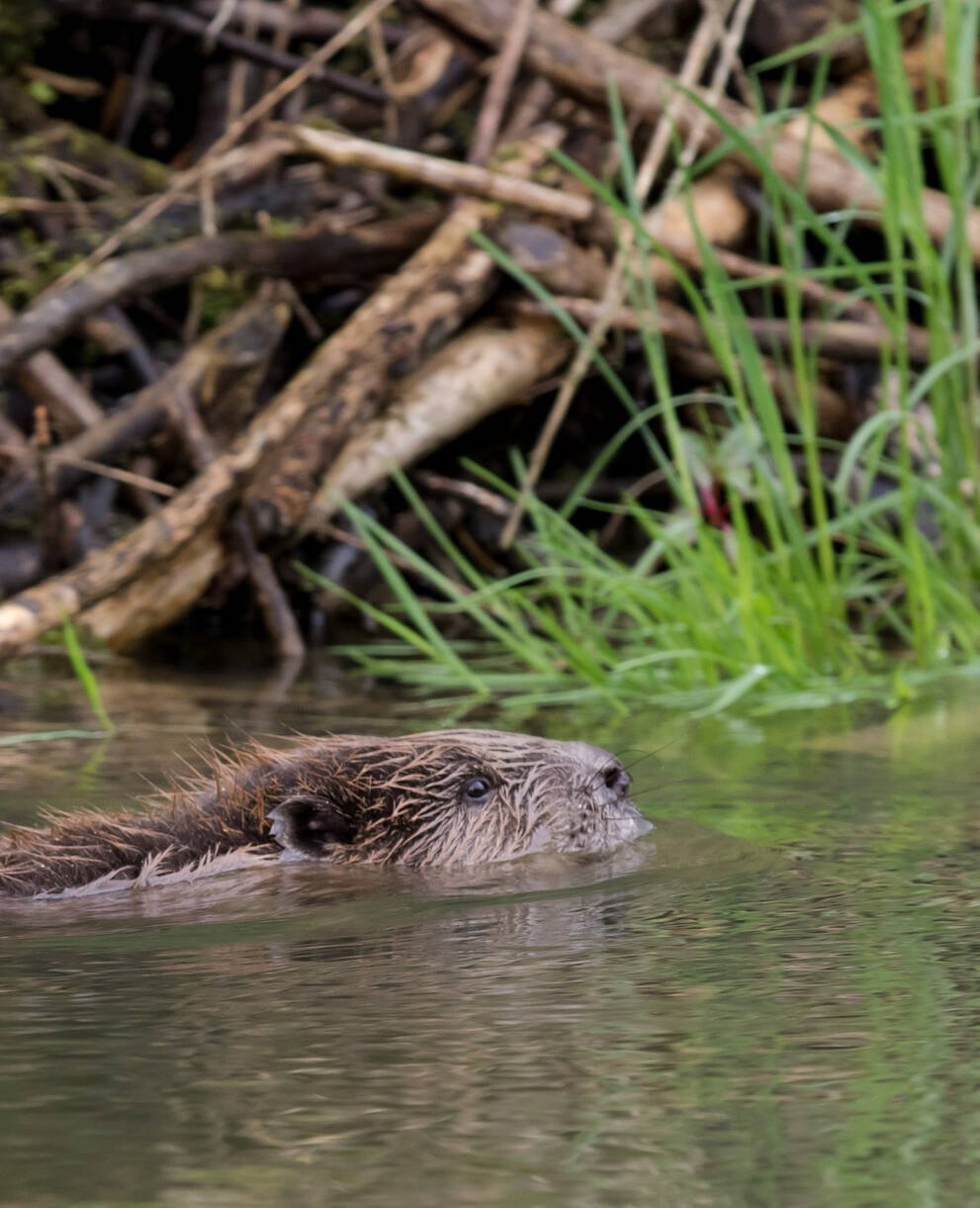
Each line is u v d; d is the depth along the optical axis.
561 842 8.10
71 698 11.97
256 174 17.66
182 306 18.06
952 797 8.65
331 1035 4.89
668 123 12.88
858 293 12.63
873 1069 4.55
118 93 20.03
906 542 12.73
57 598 13.30
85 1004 5.30
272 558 15.14
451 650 14.23
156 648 14.66
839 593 12.76
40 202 16.58
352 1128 4.12
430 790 8.26
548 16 15.36
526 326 15.88
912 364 15.89
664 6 17.19
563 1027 4.94
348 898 7.12
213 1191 3.74
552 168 16.17
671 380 16.86
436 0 15.27
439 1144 4.02
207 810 8.28
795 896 6.70
